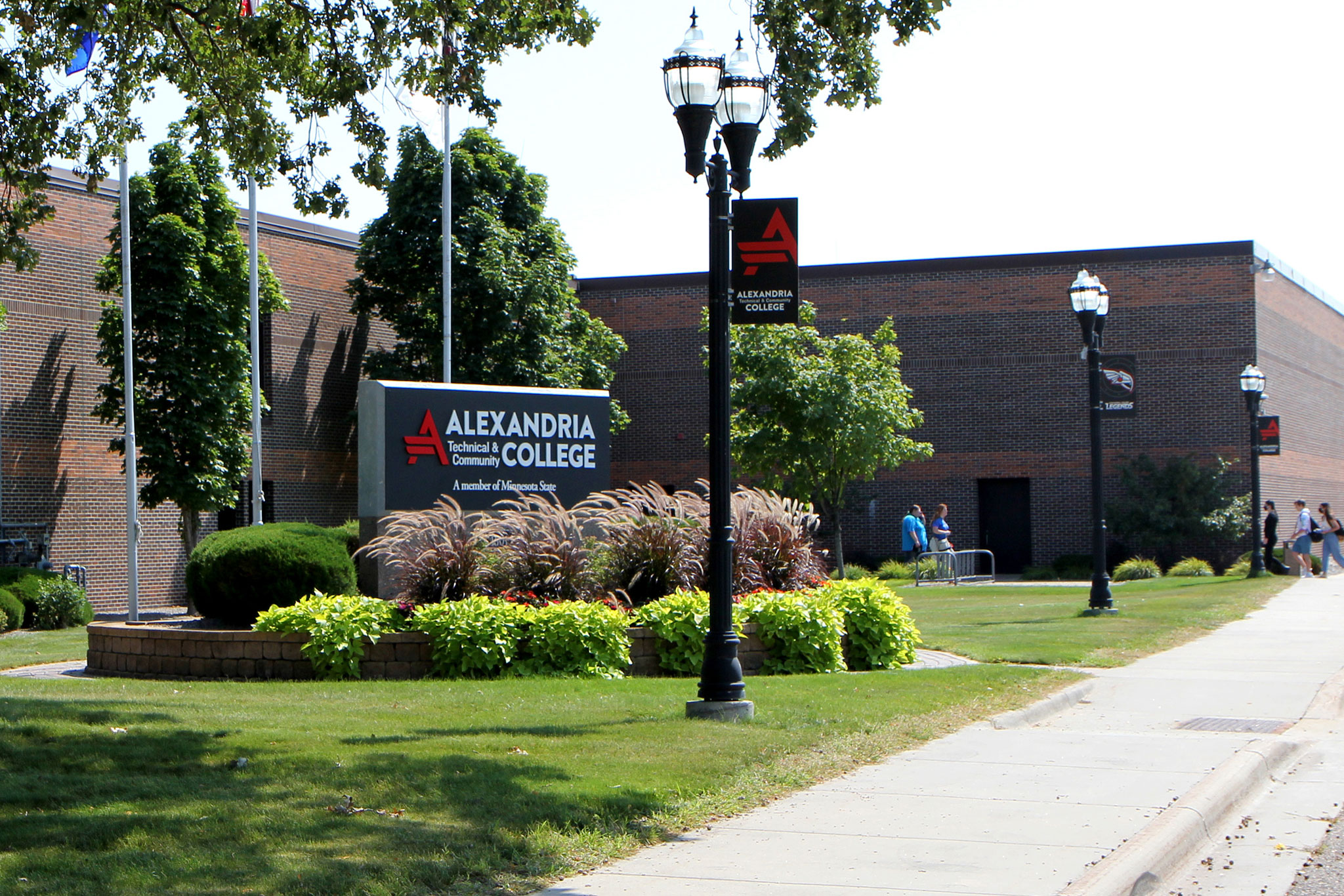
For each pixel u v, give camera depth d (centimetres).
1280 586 2506
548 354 3122
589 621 1280
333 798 679
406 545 1390
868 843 636
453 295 3044
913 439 3566
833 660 1339
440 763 764
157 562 2848
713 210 991
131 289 2548
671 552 1419
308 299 3161
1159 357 3381
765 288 1038
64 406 2659
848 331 3612
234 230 2716
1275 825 739
